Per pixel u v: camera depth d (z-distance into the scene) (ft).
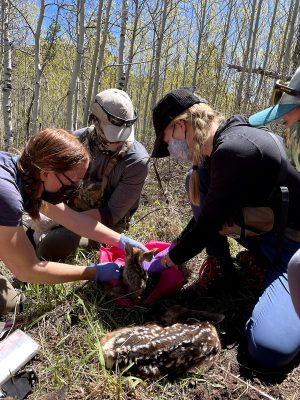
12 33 34.42
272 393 7.58
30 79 52.80
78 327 8.89
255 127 8.87
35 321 8.64
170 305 9.89
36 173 7.64
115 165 11.19
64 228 11.39
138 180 11.35
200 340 7.80
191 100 8.89
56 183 7.76
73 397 7.18
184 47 49.34
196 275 11.23
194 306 9.91
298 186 8.87
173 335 7.79
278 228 9.02
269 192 8.82
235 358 8.44
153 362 7.52
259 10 33.55
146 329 8.11
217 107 35.88
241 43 39.47
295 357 8.47
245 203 9.12
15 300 9.00
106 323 9.08
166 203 15.80
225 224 9.64
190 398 7.43
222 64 39.70
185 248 9.29
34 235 11.78
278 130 19.67
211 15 44.96
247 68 34.81
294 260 6.60
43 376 7.62
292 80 6.20
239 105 31.89
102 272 9.54
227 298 10.11
